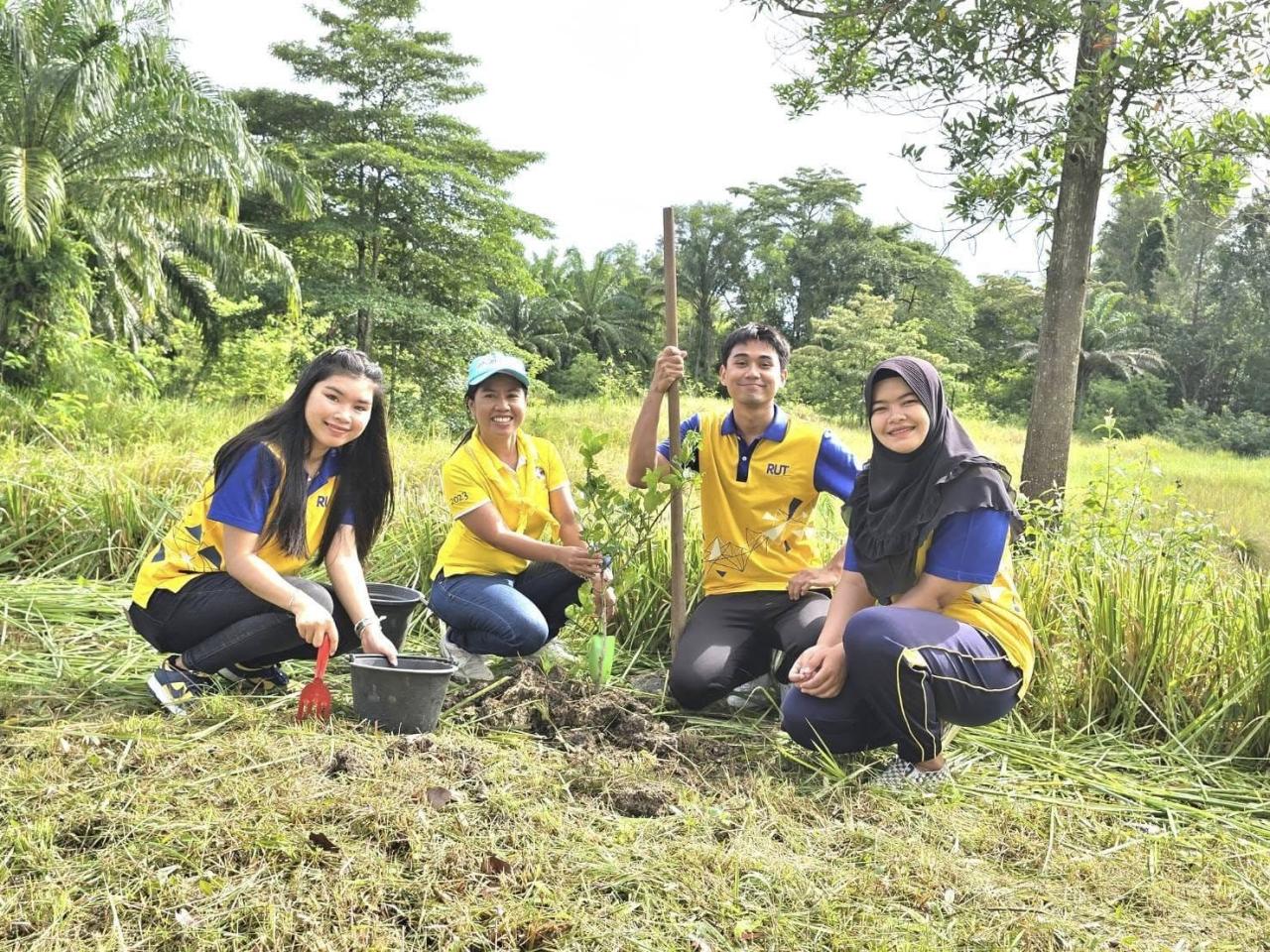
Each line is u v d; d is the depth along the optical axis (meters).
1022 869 2.46
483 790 2.55
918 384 2.81
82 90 13.78
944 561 2.80
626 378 42.44
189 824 2.22
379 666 3.05
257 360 17.83
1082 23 5.79
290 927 1.91
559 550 3.73
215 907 1.96
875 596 3.09
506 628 3.73
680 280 56.50
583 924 2.00
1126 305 47.66
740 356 3.58
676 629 3.76
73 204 15.29
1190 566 4.01
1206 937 2.16
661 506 3.96
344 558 3.33
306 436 3.14
